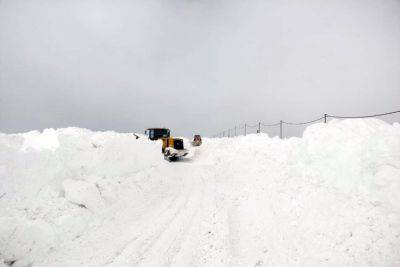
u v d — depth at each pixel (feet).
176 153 73.05
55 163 27.96
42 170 26.11
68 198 24.48
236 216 26.40
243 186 35.83
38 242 18.81
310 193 22.99
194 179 47.39
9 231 17.66
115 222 25.05
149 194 35.45
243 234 22.36
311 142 26.18
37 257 18.10
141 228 23.76
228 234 22.22
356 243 15.49
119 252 19.22
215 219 25.66
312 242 17.83
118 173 36.04
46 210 22.22
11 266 17.20
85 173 30.76
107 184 31.14
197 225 24.35
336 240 16.61
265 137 61.57
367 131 22.12
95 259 18.20
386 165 17.84
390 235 14.69
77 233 21.83
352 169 20.34
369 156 19.61
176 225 24.44
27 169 25.14
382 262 13.74
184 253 19.25
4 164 23.93
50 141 49.62
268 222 23.27
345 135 23.02
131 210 28.78
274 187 29.48
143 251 19.44
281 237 20.31
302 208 22.11
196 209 29.19
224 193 35.22
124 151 39.83
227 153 68.49
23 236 18.15
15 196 22.31
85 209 24.89
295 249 18.28
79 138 34.50
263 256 18.70
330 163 22.80
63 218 21.94
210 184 42.50
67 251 19.22
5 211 20.74
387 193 16.55
